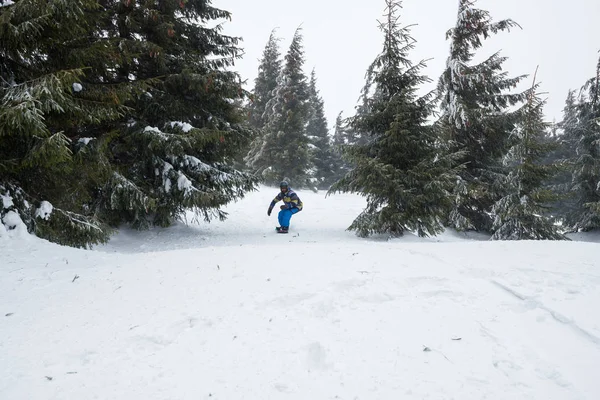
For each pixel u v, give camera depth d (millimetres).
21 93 4895
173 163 9359
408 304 3408
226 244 8852
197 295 3582
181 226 10789
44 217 6137
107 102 6629
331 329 2914
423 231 10117
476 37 13656
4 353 2482
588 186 17062
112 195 7789
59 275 4250
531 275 4230
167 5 8938
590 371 2322
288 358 2512
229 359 2490
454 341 2742
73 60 6219
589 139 17453
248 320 3055
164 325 2945
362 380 2268
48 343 2643
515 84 13586
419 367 2400
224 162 10977
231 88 9430
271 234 10469
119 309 3264
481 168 14281
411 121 9836
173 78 8797
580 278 4070
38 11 5078
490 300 3516
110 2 8367
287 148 25031
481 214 14109
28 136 5305
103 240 7094
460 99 13266
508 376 2309
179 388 2164
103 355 2508
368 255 5047
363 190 9922
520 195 12039
